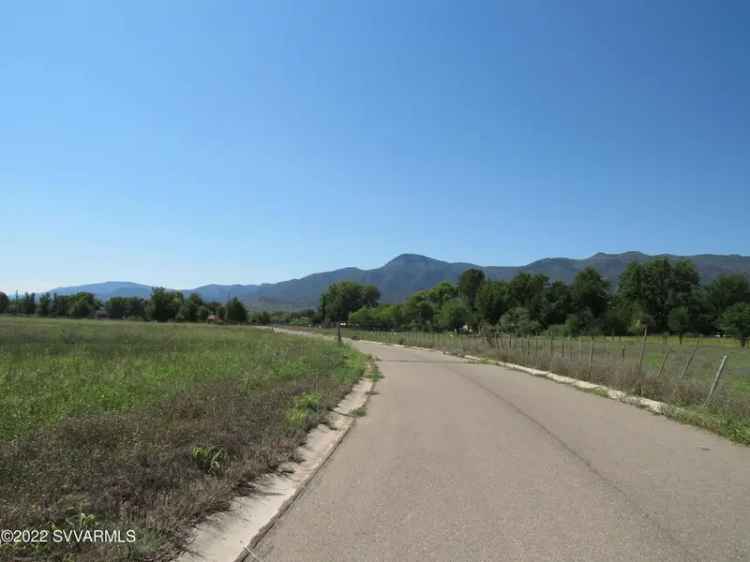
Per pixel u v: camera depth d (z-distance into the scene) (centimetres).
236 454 783
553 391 1767
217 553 502
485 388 1841
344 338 7150
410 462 852
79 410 934
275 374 1730
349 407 1427
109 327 6156
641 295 11012
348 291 14600
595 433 1084
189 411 991
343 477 769
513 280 11369
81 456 634
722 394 1394
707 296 10694
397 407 1421
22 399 998
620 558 498
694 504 654
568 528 572
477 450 933
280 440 895
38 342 2995
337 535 552
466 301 13288
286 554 505
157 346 2811
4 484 535
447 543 531
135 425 804
